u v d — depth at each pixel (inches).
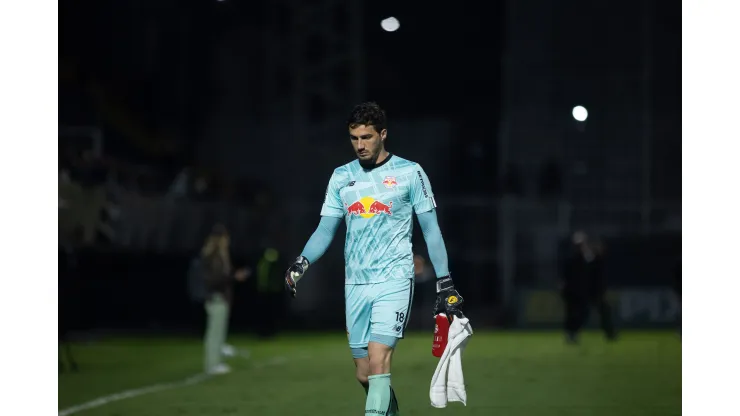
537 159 4778.5
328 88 4744.1
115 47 4830.2
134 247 3951.8
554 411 1603.1
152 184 4350.4
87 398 1801.2
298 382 2079.2
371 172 1071.6
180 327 4121.6
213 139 4926.2
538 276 4382.4
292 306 4345.5
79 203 3656.5
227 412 1594.5
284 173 4845.0
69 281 2484.0
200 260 2568.9
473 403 1696.6
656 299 4217.5
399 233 1063.6
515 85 4827.8
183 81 4921.3
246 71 4933.6
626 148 4761.3
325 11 4672.7
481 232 4473.4
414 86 5447.8
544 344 3294.8
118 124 4621.1
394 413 1072.2
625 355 2790.4
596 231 4379.9
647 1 4781.0
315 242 1090.1
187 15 4909.0
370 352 1046.4
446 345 1067.9
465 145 5152.6
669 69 4771.2
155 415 1560.0
